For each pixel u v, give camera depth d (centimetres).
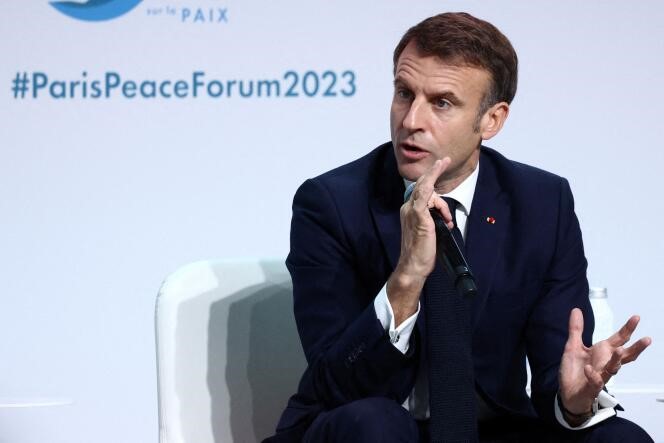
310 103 1187
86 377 1192
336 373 657
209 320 742
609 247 1171
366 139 1186
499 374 717
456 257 611
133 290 1196
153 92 1192
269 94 1188
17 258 1198
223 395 738
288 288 764
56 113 1195
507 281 718
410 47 690
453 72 679
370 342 645
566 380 661
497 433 719
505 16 1173
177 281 743
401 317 645
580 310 712
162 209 1195
